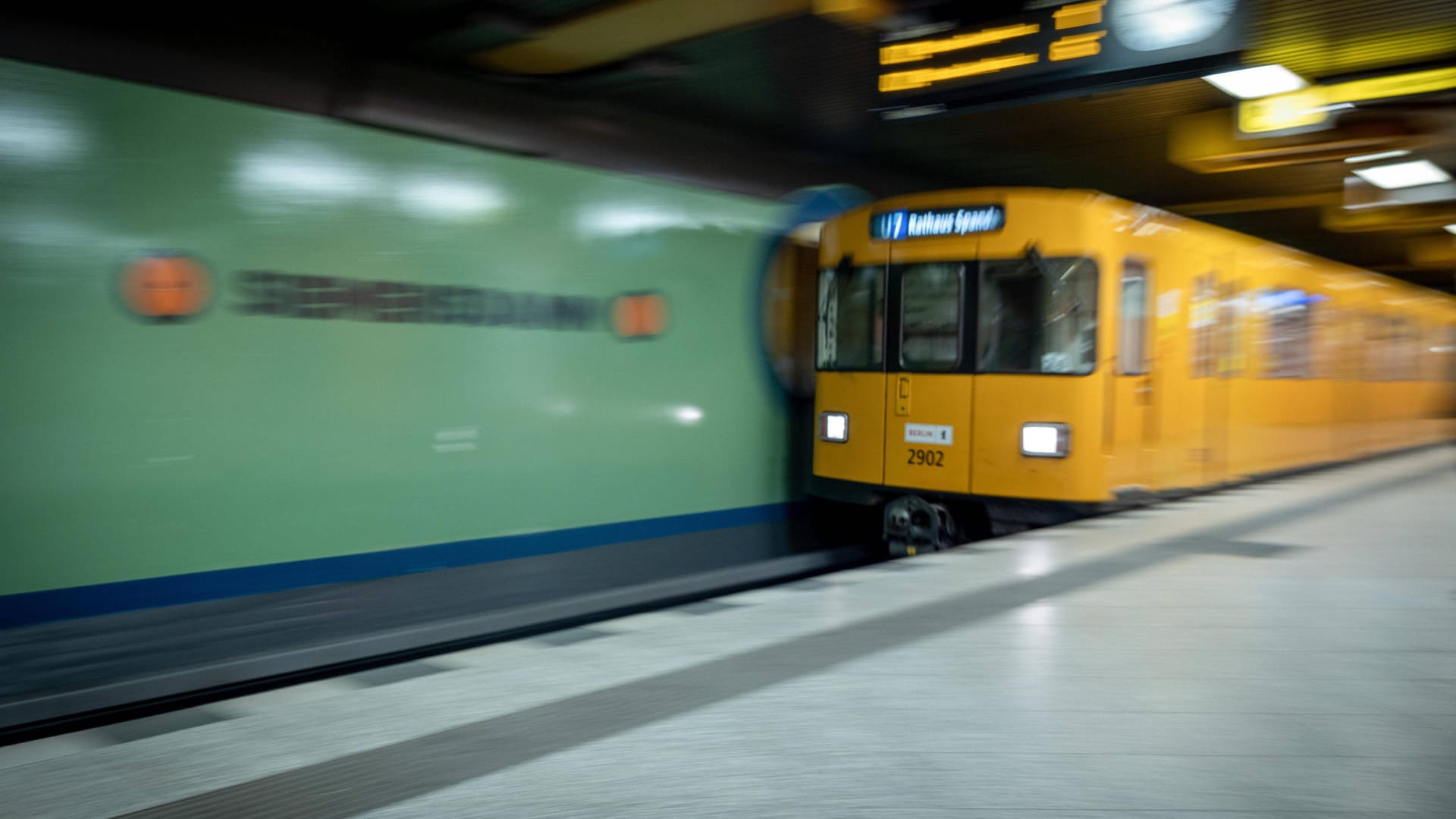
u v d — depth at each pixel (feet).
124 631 18.15
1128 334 26.37
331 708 11.54
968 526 27.94
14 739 16.29
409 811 8.83
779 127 35.06
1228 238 32.30
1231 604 17.04
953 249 26.99
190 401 19.15
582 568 26.03
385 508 22.24
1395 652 14.29
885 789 9.42
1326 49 27.81
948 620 15.83
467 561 23.86
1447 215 50.11
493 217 24.30
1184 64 20.36
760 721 11.25
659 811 8.88
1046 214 25.72
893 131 35.70
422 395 22.89
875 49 26.11
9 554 17.04
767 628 15.33
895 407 27.96
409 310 22.57
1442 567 20.27
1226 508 28.32
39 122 17.26
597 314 26.81
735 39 25.50
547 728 10.96
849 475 28.94
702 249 30.01
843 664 13.48
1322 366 42.42
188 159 19.07
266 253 20.16
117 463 18.22
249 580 20.03
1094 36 21.13
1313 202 48.70
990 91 22.24
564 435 26.07
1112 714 11.59
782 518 32.71
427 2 20.94
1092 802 9.20
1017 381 26.07
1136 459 27.27
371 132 21.90
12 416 17.03
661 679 12.75
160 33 18.75
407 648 21.54
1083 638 14.90
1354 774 9.92
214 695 18.66
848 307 28.99
